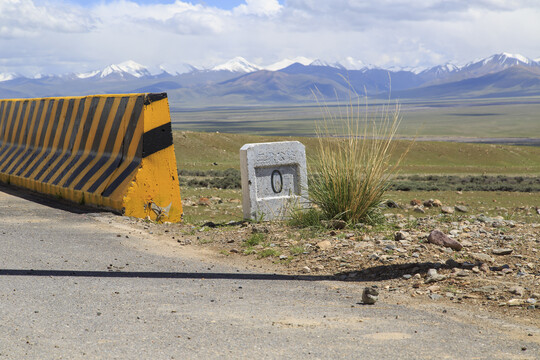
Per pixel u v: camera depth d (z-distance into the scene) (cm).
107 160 909
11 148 1327
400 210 1301
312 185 760
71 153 1033
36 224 739
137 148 822
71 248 599
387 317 372
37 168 1112
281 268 541
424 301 418
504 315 376
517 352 298
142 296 419
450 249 577
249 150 794
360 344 310
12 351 294
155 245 639
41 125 1194
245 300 414
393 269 514
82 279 470
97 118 969
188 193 1669
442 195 2022
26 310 375
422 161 7925
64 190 949
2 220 764
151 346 304
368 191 731
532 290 427
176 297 418
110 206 823
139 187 800
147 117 809
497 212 1315
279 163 816
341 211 725
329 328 342
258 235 667
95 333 327
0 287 435
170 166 823
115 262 542
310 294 439
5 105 1459
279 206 816
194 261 564
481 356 291
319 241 637
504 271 485
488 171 6391
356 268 527
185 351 296
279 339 318
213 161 6781
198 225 795
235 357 287
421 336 327
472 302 410
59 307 384
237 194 1677
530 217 1087
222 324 348
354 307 399
